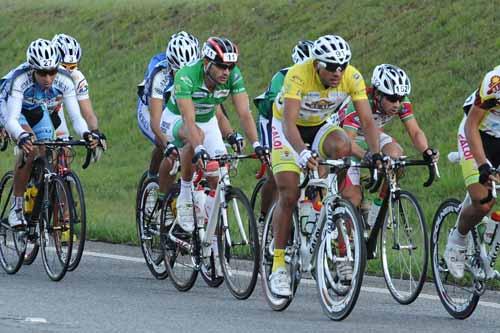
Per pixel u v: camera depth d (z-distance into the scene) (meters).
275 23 39.72
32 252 18.61
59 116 19.72
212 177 16.22
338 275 13.50
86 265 19.39
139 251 21.38
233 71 16.31
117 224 24.28
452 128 29.09
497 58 30.84
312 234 14.11
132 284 17.27
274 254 14.41
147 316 13.72
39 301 14.89
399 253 15.71
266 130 17.38
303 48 17.42
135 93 39.66
